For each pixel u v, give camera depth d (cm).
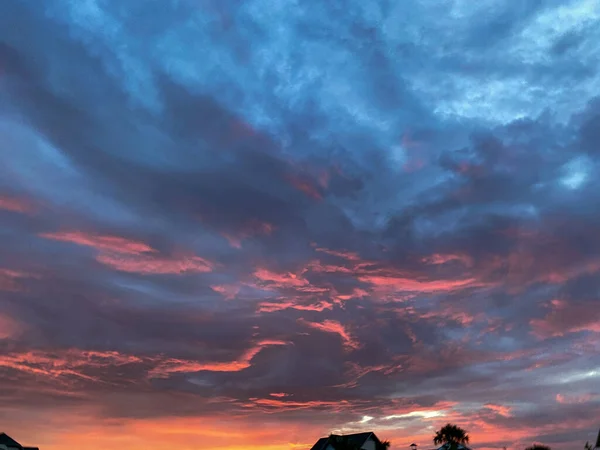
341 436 9625
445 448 8219
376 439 9538
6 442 10650
